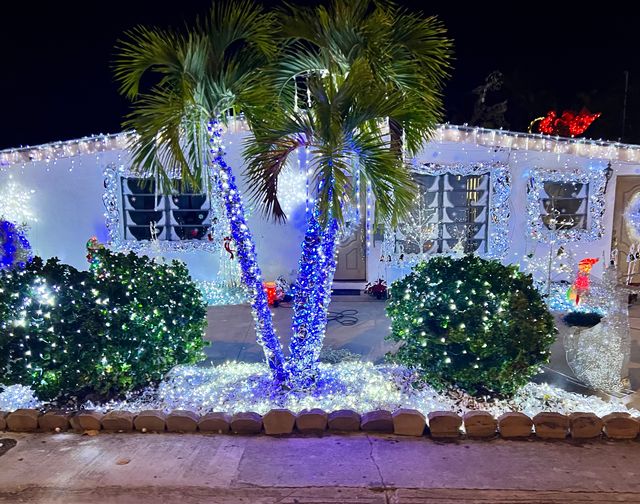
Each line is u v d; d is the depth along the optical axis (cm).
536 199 848
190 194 872
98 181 866
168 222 888
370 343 637
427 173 850
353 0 431
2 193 855
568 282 848
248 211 838
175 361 497
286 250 877
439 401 455
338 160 407
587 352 499
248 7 432
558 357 573
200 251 882
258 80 450
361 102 407
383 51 432
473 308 441
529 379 484
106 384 438
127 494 320
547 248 859
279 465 353
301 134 443
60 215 869
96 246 839
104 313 436
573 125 996
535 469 346
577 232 855
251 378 507
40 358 427
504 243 860
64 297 437
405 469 347
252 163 451
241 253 471
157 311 466
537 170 844
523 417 393
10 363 429
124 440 392
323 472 344
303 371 481
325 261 469
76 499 315
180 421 405
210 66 436
